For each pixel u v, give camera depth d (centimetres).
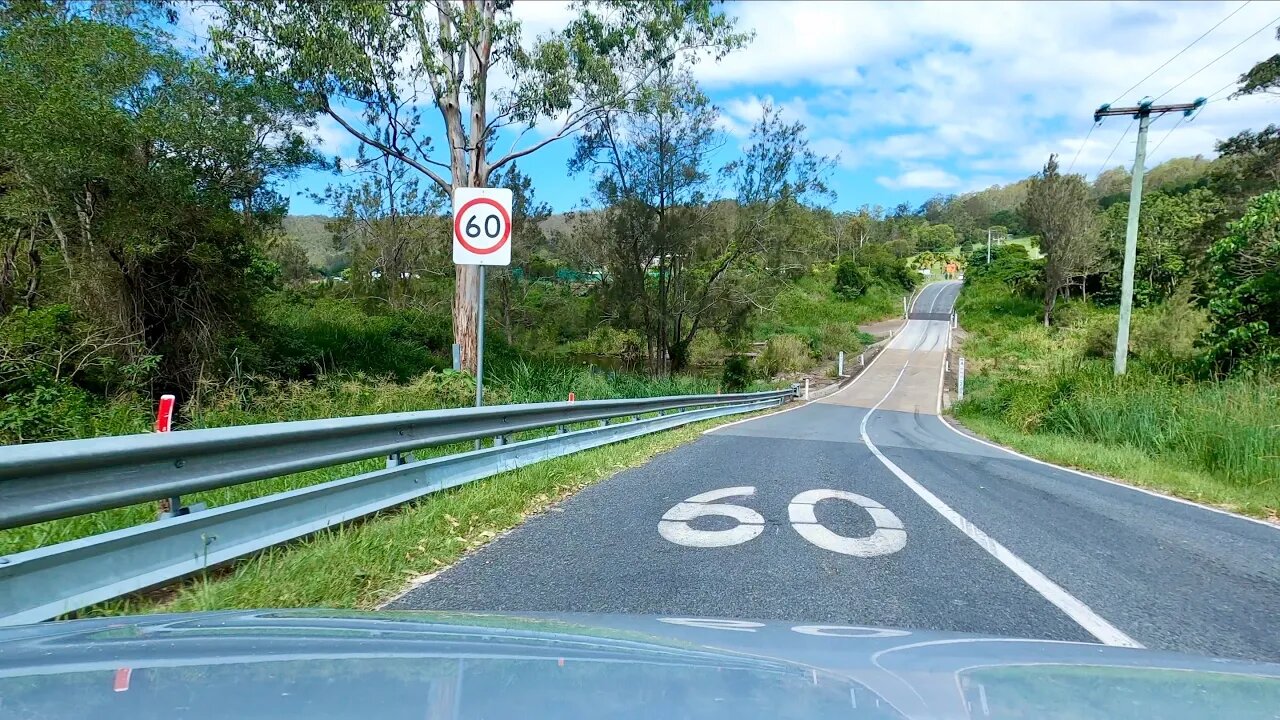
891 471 964
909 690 137
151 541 345
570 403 953
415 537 482
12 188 1130
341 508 495
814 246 3509
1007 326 6894
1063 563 500
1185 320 3625
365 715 107
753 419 2241
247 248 1398
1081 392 1978
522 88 1775
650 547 513
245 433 401
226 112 1278
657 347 3425
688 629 190
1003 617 381
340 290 4584
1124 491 915
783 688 132
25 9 1077
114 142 1082
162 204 1166
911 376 5044
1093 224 6356
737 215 3269
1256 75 3023
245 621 174
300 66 1542
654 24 1977
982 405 3041
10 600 281
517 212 3797
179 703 110
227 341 1341
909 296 10206
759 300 3347
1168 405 1574
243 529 405
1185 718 129
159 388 1266
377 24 1579
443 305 3812
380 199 4138
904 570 468
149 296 1257
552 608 376
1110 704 134
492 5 1817
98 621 176
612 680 130
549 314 4538
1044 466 1208
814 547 524
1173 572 490
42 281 1301
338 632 160
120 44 1081
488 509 588
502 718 108
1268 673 162
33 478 292
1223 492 925
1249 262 2039
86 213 1166
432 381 1277
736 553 502
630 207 3038
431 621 180
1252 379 1658
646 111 2295
